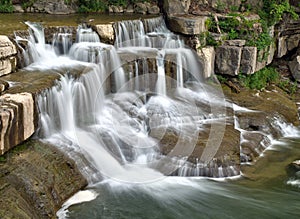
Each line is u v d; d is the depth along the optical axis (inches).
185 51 511.2
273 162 396.2
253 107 497.4
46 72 396.2
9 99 318.3
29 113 323.0
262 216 302.4
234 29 559.2
